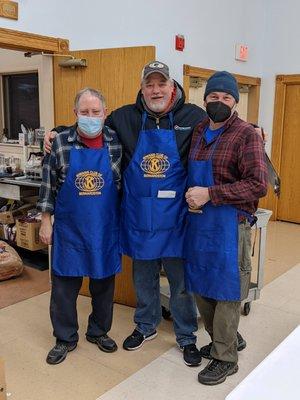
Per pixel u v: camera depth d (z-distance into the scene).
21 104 5.67
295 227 5.77
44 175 2.35
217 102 2.04
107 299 2.51
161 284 3.06
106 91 3.13
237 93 2.08
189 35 4.58
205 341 2.67
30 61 5.22
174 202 2.28
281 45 5.75
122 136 2.36
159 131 2.25
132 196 2.32
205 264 2.13
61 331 2.47
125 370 2.36
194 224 2.16
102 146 2.31
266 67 5.92
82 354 2.52
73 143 2.29
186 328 2.46
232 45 5.30
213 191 2.03
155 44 4.14
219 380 2.21
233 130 2.08
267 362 0.99
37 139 4.65
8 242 4.51
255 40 5.73
